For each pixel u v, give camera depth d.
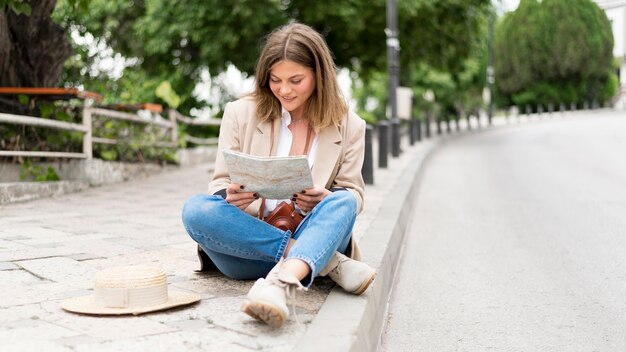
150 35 16.77
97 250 4.47
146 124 11.60
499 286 4.54
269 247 3.07
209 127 16.80
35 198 7.82
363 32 19.78
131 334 2.61
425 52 21.28
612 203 8.10
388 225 5.47
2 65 8.33
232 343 2.50
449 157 15.96
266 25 16.92
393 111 14.43
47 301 3.13
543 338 3.47
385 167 11.80
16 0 6.93
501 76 38.03
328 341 2.52
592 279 4.66
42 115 8.71
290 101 3.12
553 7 24.41
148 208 7.10
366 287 3.18
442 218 7.41
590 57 30.55
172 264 4.00
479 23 21.22
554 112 45.41
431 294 4.37
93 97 8.75
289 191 2.98
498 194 9.27
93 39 14.20
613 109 46.31
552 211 7.65
